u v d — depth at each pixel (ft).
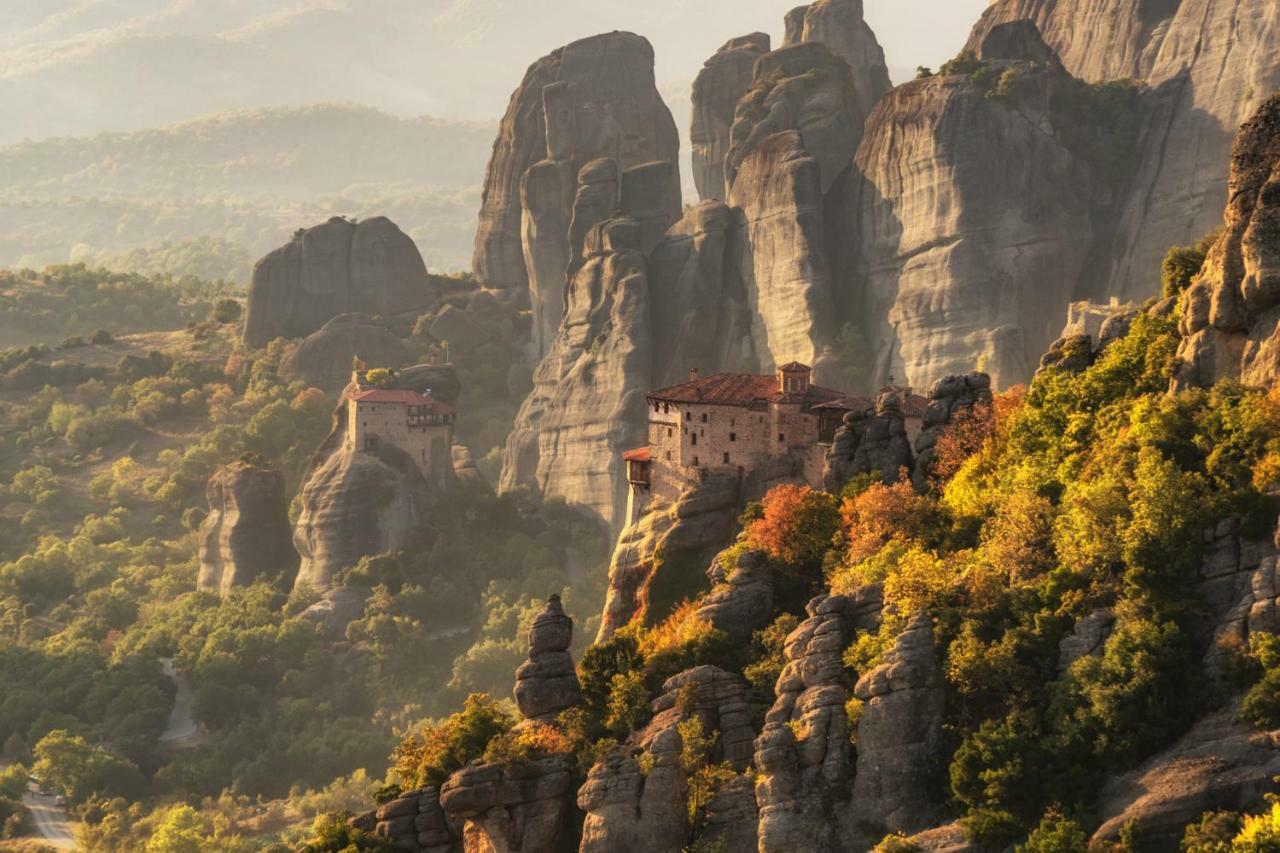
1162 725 564.71
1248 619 568.41
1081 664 586.86
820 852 601.62
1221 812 514.27
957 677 609.83
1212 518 602.85
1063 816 552.82
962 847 566.36
